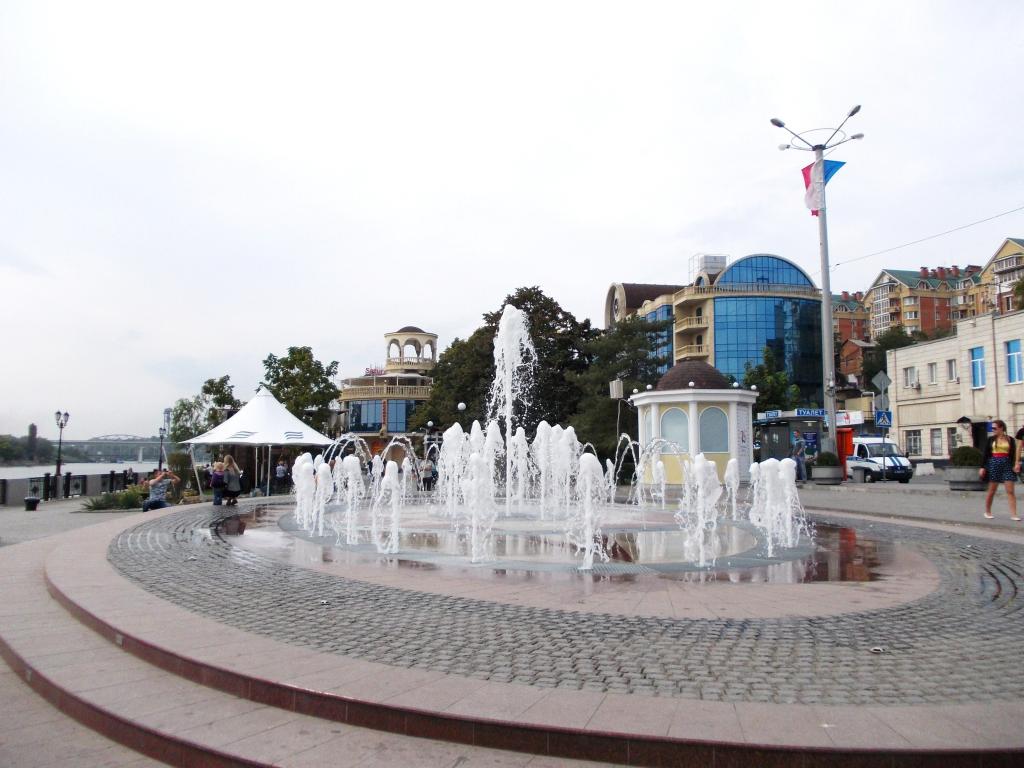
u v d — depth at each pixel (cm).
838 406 6344
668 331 6594
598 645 576
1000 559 1045
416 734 432
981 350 4141
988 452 1558
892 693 466
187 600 755
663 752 389
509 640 592
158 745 442
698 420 3059
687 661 533
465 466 1939
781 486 1252
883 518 1692
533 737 408
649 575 908
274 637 604
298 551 1128
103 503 2481
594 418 4028
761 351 6034
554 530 1427
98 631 666
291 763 398
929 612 700
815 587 827
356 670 510
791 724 407
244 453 3459
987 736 390
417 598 764
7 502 2902
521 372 4238
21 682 580
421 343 7044
